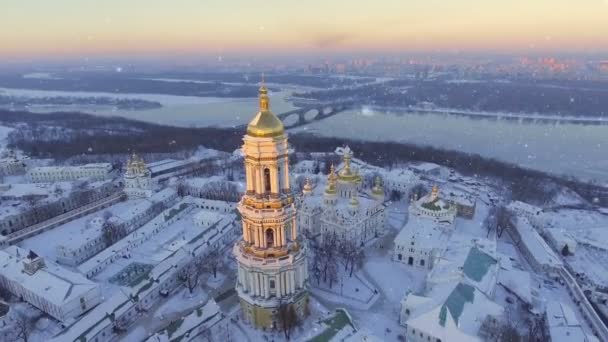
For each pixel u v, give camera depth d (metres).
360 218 197.38
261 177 120.75
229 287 163.25
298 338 129.62
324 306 152.38
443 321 124.88
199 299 156.62
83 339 130.00
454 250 168.25
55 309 145.12
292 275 130.00
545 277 180.00
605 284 180.12
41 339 138.00
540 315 144.12
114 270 177.38
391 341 134.75
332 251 180.12
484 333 124.19
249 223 126.31
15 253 175.38
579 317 153.62
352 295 159.12
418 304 137.38
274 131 117.62
